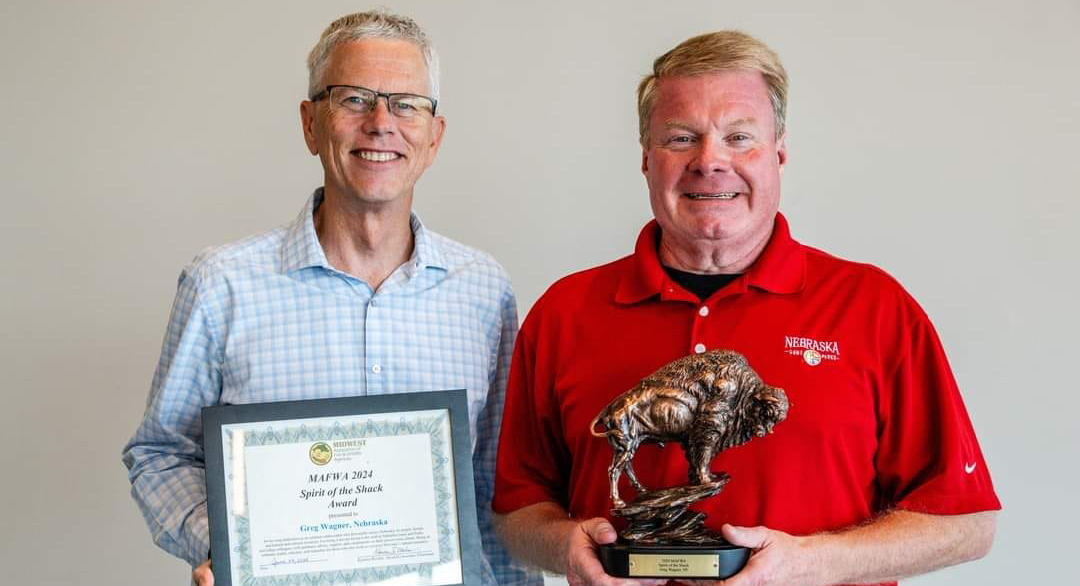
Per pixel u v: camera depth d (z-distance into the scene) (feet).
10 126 10.71
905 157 10.58
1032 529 10.45
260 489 6.45
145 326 10.76
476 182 10.84
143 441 7.46
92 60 10.75
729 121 6.40
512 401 7.27
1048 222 10.44
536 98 10.84
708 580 5.71
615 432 5.98
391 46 7.20
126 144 10.77
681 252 6.78
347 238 7.39
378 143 7.06
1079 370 10.43
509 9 10.86
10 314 10.69
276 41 10.80
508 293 7.97
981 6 10.50
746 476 6.34
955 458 6.32
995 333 10.50
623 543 5.86
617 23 10.80
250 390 7.24
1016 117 10.47
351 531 6.48
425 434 6.57
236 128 10.80
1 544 10.66
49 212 10.72
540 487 7.11
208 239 10.80
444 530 6.54
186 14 10.79
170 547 7.11
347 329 7.34
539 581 8.05
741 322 6.54
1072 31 10.42
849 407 6.36
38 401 10.69
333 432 6.51
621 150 10.82
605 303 6.93
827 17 10.64
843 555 5.98
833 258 6.88
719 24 10.73
